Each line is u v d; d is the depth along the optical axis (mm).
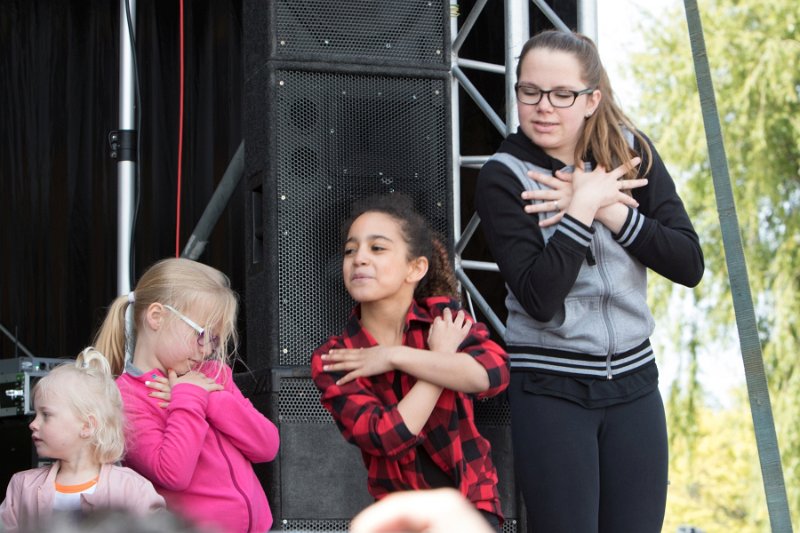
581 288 4531
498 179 4680
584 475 4395
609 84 4766
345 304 5637
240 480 4836
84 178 9875
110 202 9875
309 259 5621
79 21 9922
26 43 9891
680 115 19797
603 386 4492
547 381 4496
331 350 4449
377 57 5805
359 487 5508
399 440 4191
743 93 19109
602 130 4645
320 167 5688
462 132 7512
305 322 5586
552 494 4402
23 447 7312
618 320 4551
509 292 4754
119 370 5137
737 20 19766
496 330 6996
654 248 4551
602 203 4484
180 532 639
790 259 18781
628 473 4477
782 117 19078
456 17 7289
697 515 21062
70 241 9867
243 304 9188
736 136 19297
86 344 9820
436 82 5910
